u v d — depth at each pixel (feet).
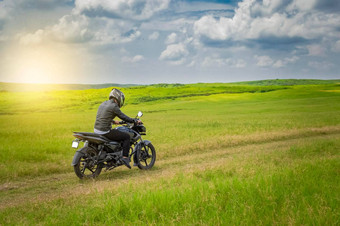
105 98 380.58
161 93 432.66
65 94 418.72
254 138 48.96
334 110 155.53
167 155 36.91
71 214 14.05
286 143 44.34
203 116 138.72
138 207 14.79
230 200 15.47
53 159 32.48
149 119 120.06
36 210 16.06
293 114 125.70
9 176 26.03
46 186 23.47
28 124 98.27
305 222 12.63
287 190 16.78
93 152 25.61
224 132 58.29
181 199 15.53
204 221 12.96
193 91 460.14
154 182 21.18
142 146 29.35
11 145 41.86
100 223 13.30
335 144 39.32
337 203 14.80
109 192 18.70
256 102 255.70
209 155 35.83
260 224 12.51
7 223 14.07
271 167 24.40
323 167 22.91
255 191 16.70
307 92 336.70
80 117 155.94
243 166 25.77
